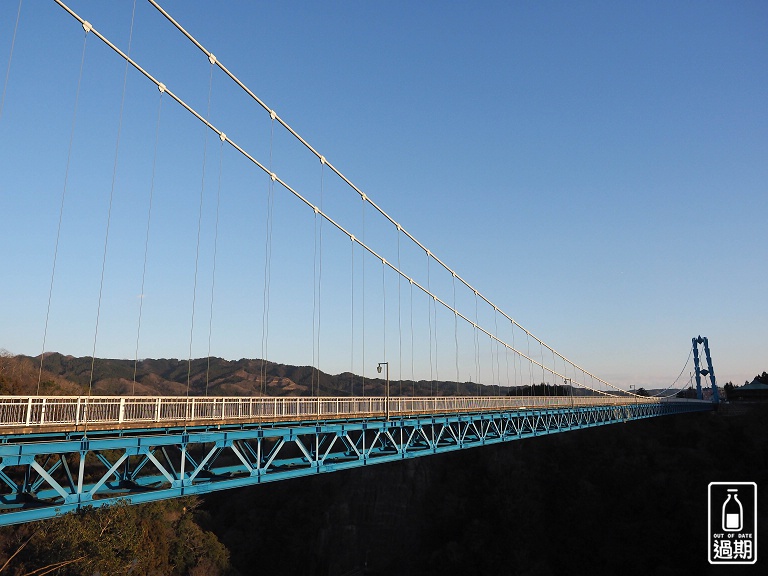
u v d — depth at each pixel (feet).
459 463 250.98
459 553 208.85
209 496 243.60
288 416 86.79
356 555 231.30
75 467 120.78
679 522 202.59
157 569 155.63
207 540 179.93
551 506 225.35
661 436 281.13
